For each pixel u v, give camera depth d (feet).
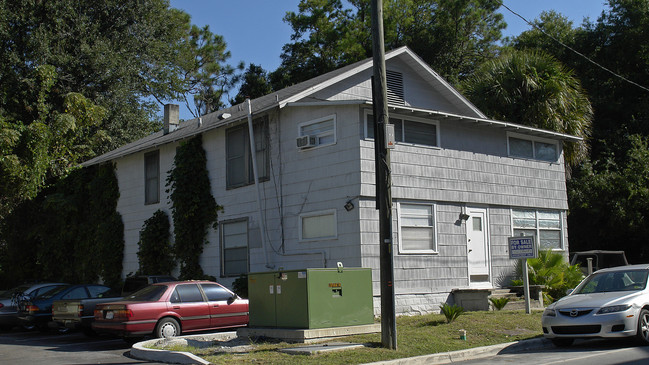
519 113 80.84
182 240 71.31
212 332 51.62
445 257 59.31
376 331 44.39
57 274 91.76
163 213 76.07
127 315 44.68
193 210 70.69
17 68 108.88
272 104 60.80
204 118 86.48
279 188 61.77
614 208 87.61
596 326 37.99
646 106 108.17
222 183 69.15
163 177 77.61
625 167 96.12
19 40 109.29
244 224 65.72
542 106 77.92
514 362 34.99
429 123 60.44
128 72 119.44
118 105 118.83
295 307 42.57
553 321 39.75
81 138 105.50
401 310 55.01
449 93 74.69
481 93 82.69
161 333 45.96
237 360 35.65
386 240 38.88
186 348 40.68
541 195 69.97
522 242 52.85
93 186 88.79
